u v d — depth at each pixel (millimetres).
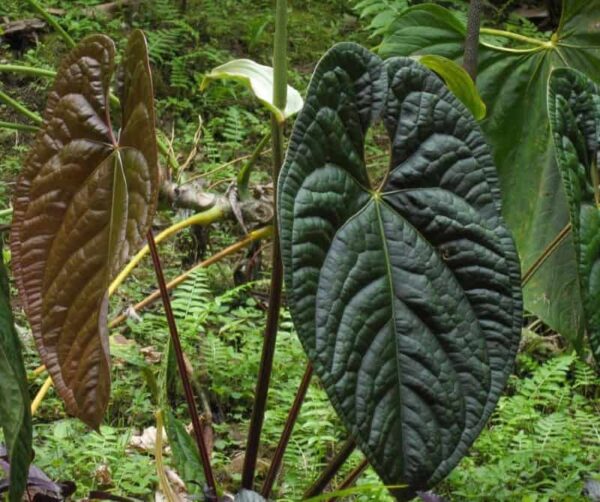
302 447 3033
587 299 1763
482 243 1811
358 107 1789
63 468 2850
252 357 3566
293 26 6973
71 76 1840
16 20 6492
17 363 1663
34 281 1835
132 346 3664
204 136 5684
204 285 3793
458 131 1829
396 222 1798
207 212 2867
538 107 2900
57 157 1838
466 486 2918
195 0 6973
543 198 2883
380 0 6074
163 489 2139
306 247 1717
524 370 3959
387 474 1728
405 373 1758
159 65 6230
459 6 6512
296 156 1732
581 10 2873
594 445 3355
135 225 1787
